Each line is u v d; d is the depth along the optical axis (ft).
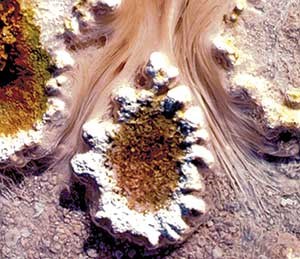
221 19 4.05
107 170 4.09
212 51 4.03
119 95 4.04
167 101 4.00
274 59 4.04
